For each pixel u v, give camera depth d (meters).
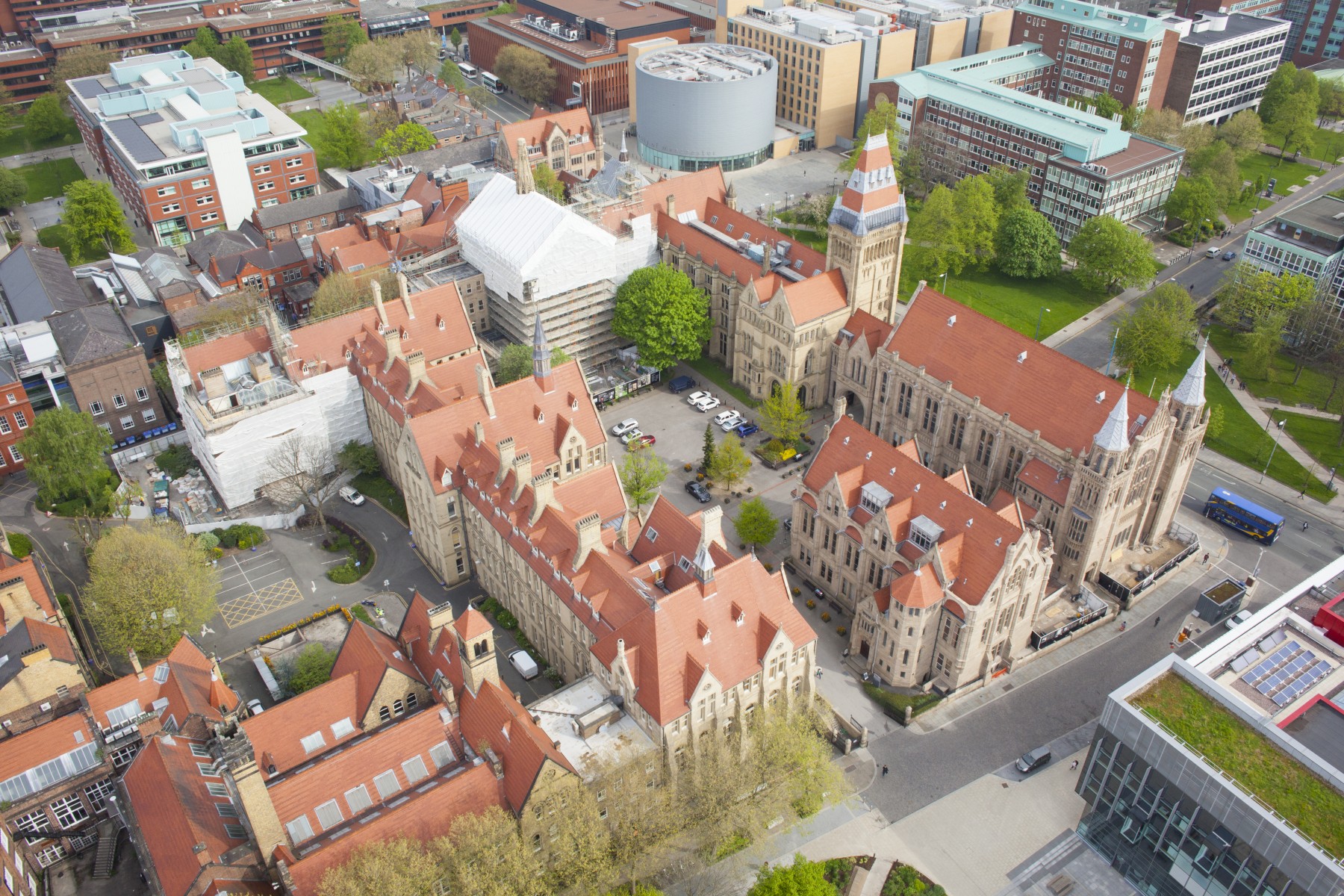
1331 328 185.25
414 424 131.62
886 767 113.06
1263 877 90.69
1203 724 97.50
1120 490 127.75
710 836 97.94
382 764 95.75
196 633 131.75
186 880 85.69
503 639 131.12
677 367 189.75
